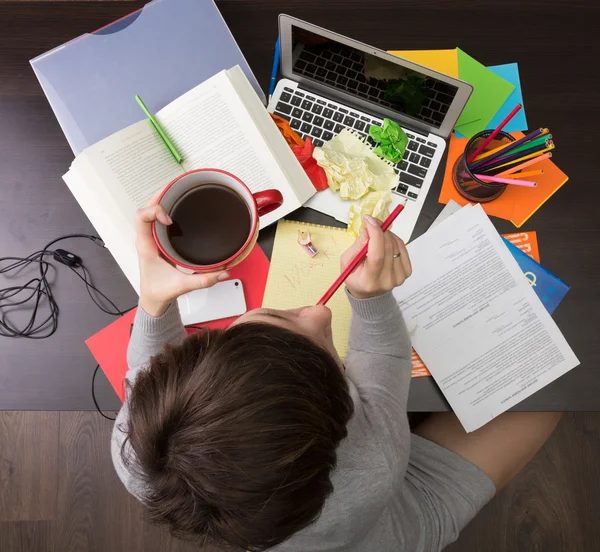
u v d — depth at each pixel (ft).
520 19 2.70
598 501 4.23
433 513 2.51
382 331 2.10
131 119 2.50
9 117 2.63
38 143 2.63
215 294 2.52
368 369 2.09
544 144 2.30
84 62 2.48
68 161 2.62
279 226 2.57
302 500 1.21
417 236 2.63
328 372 1.30
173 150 2.41
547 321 2.54
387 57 2.21
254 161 2.43
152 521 1.32
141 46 2.51
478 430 2.83
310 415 1.17
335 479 1.77
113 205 2.37
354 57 2.32
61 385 2.51
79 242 2.58
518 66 2.69
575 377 2.54
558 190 2.64
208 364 1.16
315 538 1.82
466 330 2.54
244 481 1.11
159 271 1.88
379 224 1.77
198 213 1.91
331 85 2.56
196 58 2.53
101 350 2.52
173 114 2.41
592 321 2.59
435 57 2.69
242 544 1.25
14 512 4.27
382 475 1.85
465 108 2.68
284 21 2.20
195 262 1.95
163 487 1.18
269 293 2.54
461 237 2.57
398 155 2.57
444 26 2.70
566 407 2.52
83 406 2.49
